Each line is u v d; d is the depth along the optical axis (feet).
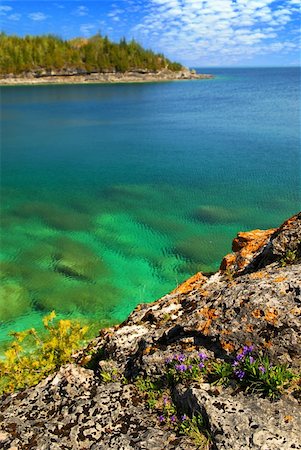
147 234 92.27
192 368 19.39
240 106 374.22
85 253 82.64
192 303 25.99
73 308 64.59
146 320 27.45
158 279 73.31
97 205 112.88
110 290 69.56
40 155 182.19
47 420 19.66
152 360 21.01
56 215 105.09
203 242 88.12
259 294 20.42
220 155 172.45
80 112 346.74
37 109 369.71
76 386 21.89
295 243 26.20
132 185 132.57
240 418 16.44
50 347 30.71
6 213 106.93
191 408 17.90
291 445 15.12
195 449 16.33
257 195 118.73
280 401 16.85
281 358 18.19
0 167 161.07
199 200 115.85
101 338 30.09
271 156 166.20
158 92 597.93
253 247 31.68
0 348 53.31
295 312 19.03
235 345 19.48
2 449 17.97
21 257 81.10
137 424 18.45
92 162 166.81
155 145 200.64
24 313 63.16
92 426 18.71
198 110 352.49
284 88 646.33
